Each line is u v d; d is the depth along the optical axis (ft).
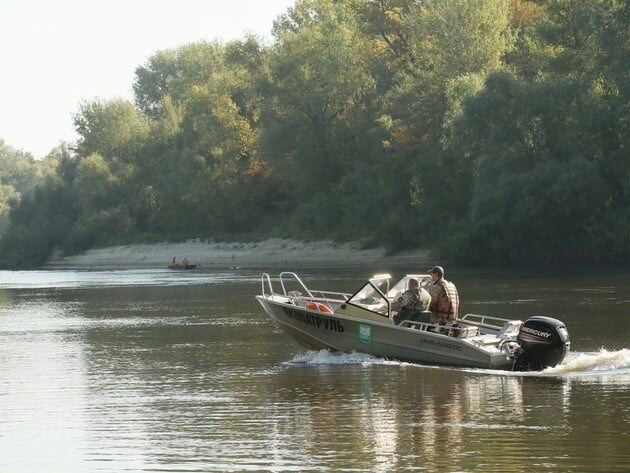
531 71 249.14
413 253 270.67
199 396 59.88
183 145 394.93
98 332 101.76
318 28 324.19
